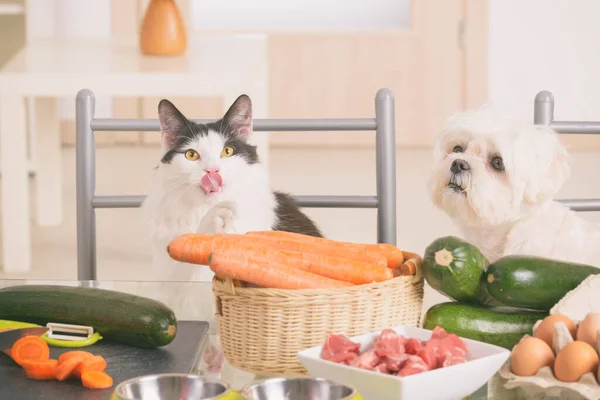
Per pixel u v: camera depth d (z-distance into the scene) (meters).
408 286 1.44
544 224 2.11
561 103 7.35
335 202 2.30
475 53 7.34
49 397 1.21
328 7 7.42
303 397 1.07
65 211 5.48
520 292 1.43
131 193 5.70
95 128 2.26
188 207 2.35
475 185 2.08
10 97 4.08
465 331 1.42
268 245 1.53
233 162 2.33
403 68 7.40
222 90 3.74
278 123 2.37
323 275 1.42
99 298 1.48
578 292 1.40
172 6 4.32
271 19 7.45
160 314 1.42
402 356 1.18
